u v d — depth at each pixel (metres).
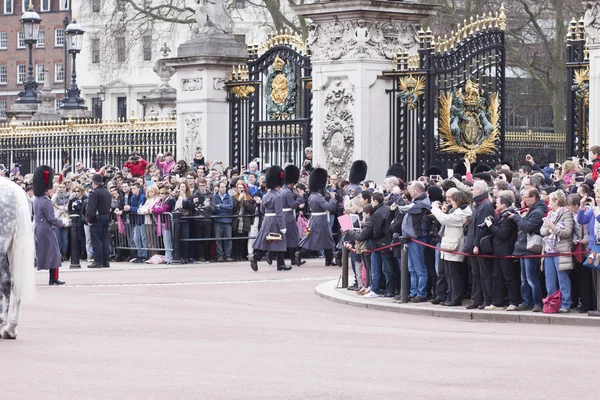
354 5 72.00
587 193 45.75
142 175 83.06
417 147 71.69
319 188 68.44
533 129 135.00
